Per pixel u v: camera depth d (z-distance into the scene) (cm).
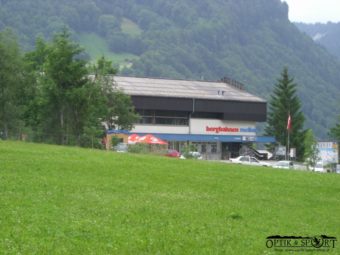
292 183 3831
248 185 3547
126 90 12481
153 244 1761
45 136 7231
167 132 12725
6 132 7312
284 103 13875
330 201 3203
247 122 13550
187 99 12762
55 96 7150
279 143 13662
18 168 3384
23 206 2197
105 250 1652
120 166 3906
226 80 15400
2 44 7238
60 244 1678
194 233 1981
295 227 2289
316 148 10031
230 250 1780
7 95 7269
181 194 2936
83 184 2959
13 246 1614
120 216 2167
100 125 8388
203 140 12950
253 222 2319
